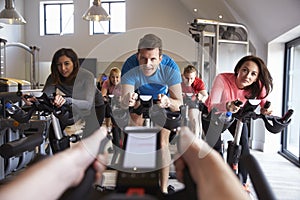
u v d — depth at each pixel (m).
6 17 4.71
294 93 4.76
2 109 2.55
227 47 4.60
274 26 4.16
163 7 7.73
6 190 0.47
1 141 2.72
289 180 3.53
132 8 7.86
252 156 0.66
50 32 8.44
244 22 4.96
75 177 0.57
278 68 4.78
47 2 8.30
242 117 2.05
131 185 0.57
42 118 2.65
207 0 5.50
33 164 0.56
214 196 0.49
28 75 8.46
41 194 0.49
